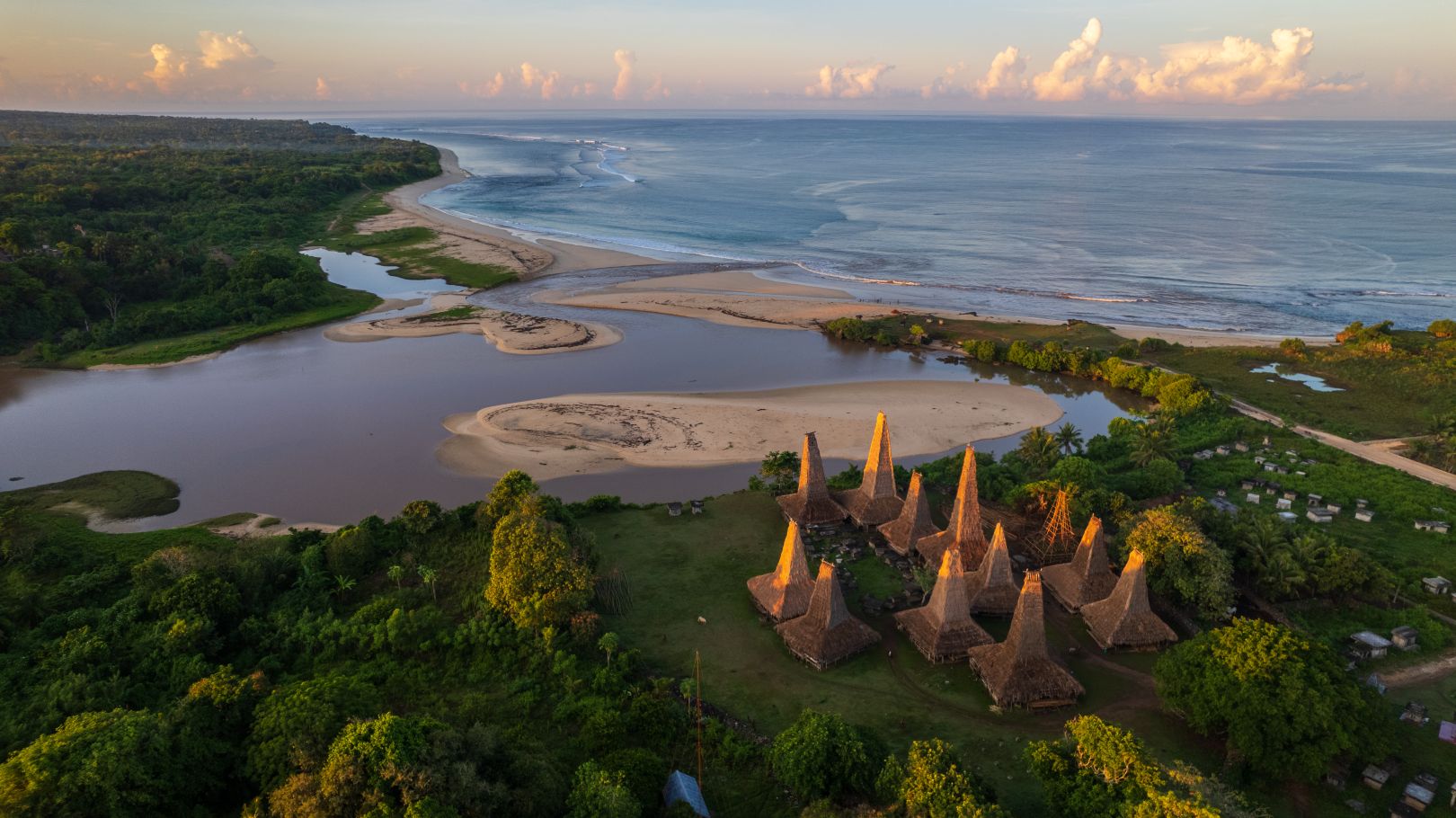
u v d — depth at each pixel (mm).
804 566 61750
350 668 55188
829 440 98125
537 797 40812
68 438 100062
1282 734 44812
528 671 55031
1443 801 44656
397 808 37938
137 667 53375
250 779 43375
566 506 77875
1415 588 65250
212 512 82812
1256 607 63625
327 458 94312
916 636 58812
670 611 63312
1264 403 108875
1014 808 44312
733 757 48156
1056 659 55844
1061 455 90062
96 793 38500
